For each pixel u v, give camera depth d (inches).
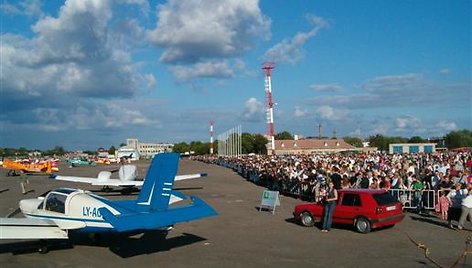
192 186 1498.5
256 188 1403.8
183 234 612.4
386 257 465.1
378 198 612.4
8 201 1062.4
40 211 533.3
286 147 5452.8
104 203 516.7
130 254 494.6
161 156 521.7
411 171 869.8
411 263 437.7
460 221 619.2
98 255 492.7
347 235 595.5
